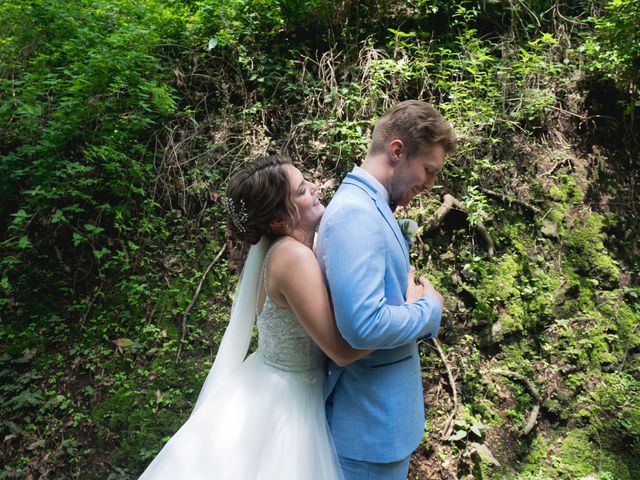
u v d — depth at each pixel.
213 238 3.12
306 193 1.50
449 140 1.38
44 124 3.25
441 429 2.52
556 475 2.51
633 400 2.77
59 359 2.75
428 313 1.33
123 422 2.58
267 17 3.77
